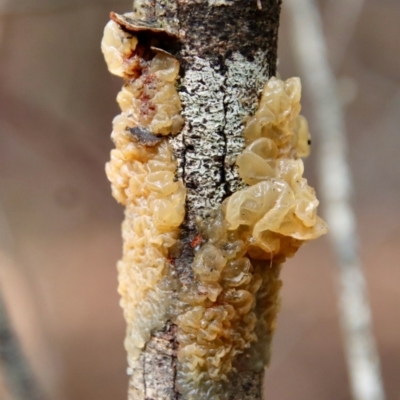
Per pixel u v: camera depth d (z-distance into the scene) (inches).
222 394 10.8
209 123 10.6
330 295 37.5
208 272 10.6
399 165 49.9
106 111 39.1
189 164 10.6
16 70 35.9
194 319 10.7
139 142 10.7
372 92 49.0
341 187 19.1
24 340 25.7
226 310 10.7
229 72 10.5
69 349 32.5
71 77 38.2
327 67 21.6
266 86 10.6
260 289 10.9
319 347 34.1
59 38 36.8
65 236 40.5
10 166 39.5
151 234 10.7
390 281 40.1
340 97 22.7
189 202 10.7
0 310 14.0
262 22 10.6
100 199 39.8
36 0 24.0
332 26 33.2
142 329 10.9
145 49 10.6
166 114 10.6
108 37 10.8
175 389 10.8
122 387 30.8
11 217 38.6
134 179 10.8
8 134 37.6
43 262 38.2
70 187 39.3
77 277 38.6
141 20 10.5
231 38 10.5
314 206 10.7
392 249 43.6
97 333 35.0
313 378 32.0
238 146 10.6
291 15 22.5
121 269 11.2
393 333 36.0
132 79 10.8
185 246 10.7
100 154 39.0
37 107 36.2
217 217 10.6
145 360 10.9
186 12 10.5
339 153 20.0
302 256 41.9
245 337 10.8
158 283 10.8
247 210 10.6
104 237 40.8
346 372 32.3
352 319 17.1
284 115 10.7
